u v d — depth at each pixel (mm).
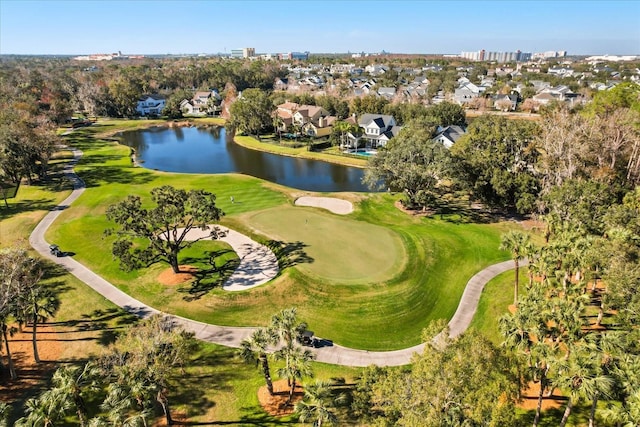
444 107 119875
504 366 23500
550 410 28688
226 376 31703
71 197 72250
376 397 23922
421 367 22812
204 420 27812
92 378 25000
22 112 109688
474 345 23344
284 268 46125
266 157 110312
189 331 36656
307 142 122875
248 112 125125
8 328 36344
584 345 24859
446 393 20578
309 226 57750
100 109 165750
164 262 48875
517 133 66312
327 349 34812
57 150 95812
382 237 53906
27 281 34469
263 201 70250
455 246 52750
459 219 62875
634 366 22734
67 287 43688
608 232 37438
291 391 28953
